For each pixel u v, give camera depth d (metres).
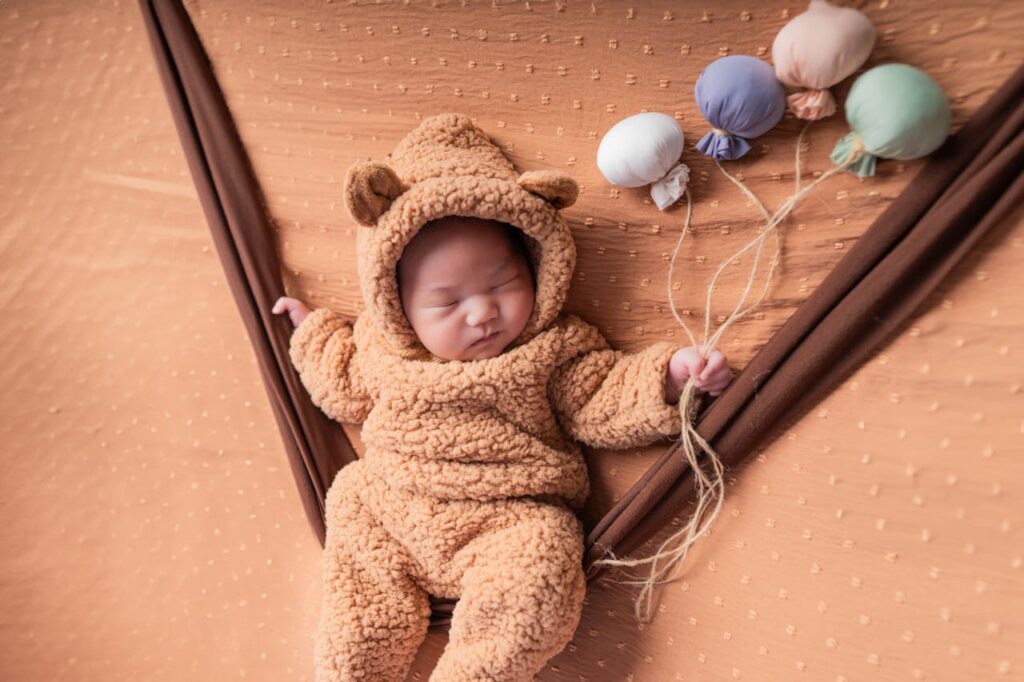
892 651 0.84
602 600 1.01
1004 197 0.73
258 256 1.09
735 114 0.81
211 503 1.22
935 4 0.75
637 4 0.86
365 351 1.03
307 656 1.17
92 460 1.28
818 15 0.76
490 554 0.93
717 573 0.94
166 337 1.20
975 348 0.78
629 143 0.86
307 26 1.02
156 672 1.27
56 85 1.17
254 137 1.09
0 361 1.28
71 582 1.31
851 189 0.82
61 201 1.22
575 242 0.96
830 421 0.85
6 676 1.34
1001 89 0.73
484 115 0.98
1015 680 0.77
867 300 0.80
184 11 1.07
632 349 0.98
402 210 0.87
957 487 0.79
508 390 0.93
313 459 1.09
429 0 0.95
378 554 0.99
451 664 0.95
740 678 0.93
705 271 0.91
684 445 0.88
